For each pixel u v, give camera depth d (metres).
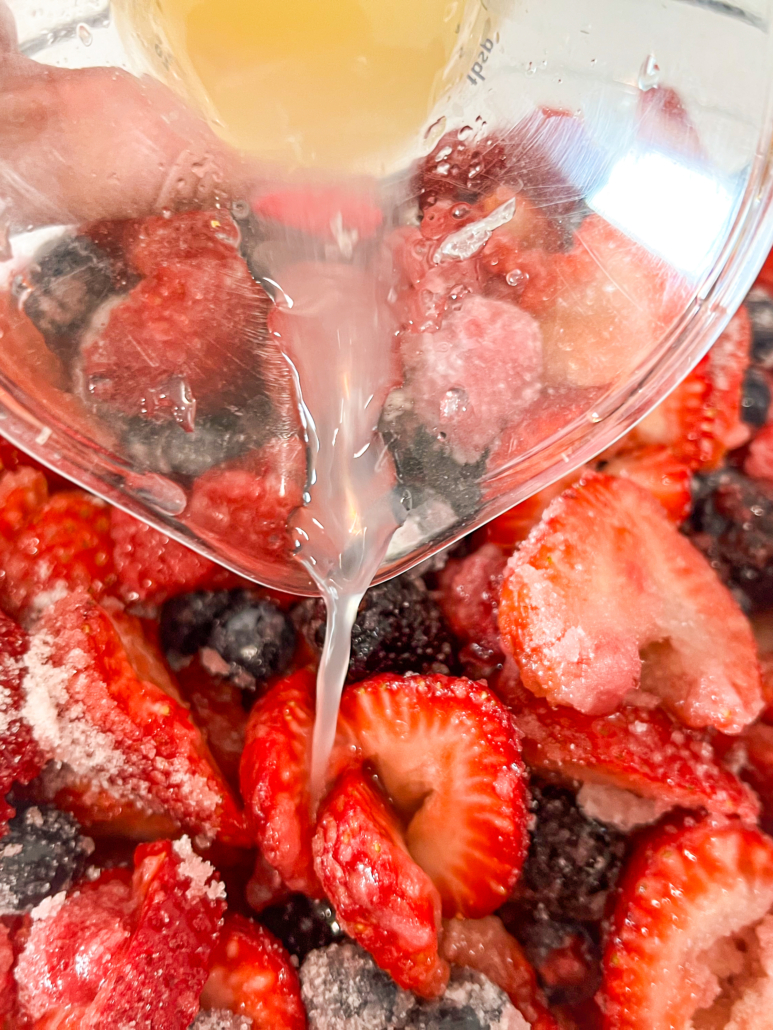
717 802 0.09
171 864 0.09
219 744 0.10
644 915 0.09
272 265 0.06
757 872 0.09
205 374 0.07
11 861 0.09
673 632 0.10
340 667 0.09
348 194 0.06
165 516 0.08
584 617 0.10
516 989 0.09
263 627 0.10
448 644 0.10
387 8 0.05
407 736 0.10
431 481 0.07
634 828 0.10
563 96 0.06
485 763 0.09
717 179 0.06
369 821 0.09
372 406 0.07
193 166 0.06
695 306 0.07
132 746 0.09
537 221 0.06
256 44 0.05
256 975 0.09
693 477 0.11
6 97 0.06
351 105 0.05
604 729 0.10
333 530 0.07
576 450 0.08
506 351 0.07
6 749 0.09
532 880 0.10
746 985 0.09
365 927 0.09
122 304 0.06
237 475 0.07
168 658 0.10
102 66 0.06
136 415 0.07
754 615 0.11
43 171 0.06
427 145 0.06
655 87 0.06
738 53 0.06
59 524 0.10
